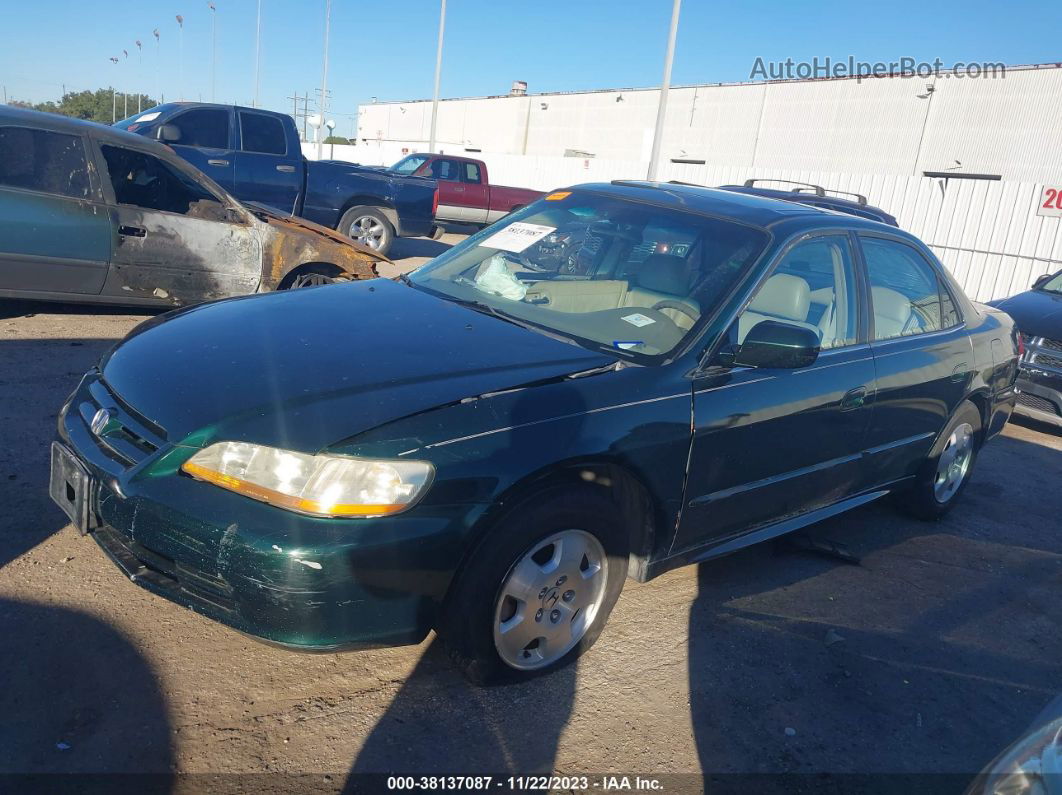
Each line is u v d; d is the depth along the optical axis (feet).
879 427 13.69
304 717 8.92
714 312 11.19
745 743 9.42
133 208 21.20
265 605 7.95
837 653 11.51
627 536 10.24
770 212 13.11
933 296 15.56
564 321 11.52
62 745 8.10
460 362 9.69
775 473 11.95
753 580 13.35
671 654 10.93
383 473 8.11
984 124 88.28
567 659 10.21
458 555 8.57
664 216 13.05
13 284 20.16
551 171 94.99
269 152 35.47
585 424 9.40
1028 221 56.03
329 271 24.30
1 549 11.16
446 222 62.28
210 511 8.09
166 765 8.05
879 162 97.45
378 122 210.38
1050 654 12.28
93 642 9.63
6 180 19.72
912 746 9.76
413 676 9.80
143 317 24.02
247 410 8.52
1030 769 5.65
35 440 14.56
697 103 117.80
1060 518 17.92
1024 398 24.52
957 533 16.48
